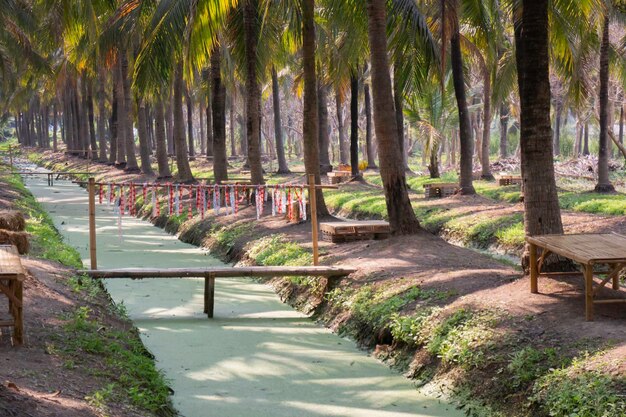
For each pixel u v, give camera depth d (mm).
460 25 28203
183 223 24531
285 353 10727
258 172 23547
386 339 10617
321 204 19969
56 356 8133
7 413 5805
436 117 35094
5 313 9602
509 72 26609
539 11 10539
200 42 16594
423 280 12094
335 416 8156
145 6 20172
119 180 43062
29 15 34844
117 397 7316
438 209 23781
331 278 13586
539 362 7969
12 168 53469
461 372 8656
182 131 33125
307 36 19109
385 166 16156
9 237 13633
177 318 13016
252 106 23141
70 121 80938
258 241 18703
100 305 11859
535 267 10055
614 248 9078
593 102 36156
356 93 33938
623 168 42625
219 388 9188
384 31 15664
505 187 29578
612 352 7520
